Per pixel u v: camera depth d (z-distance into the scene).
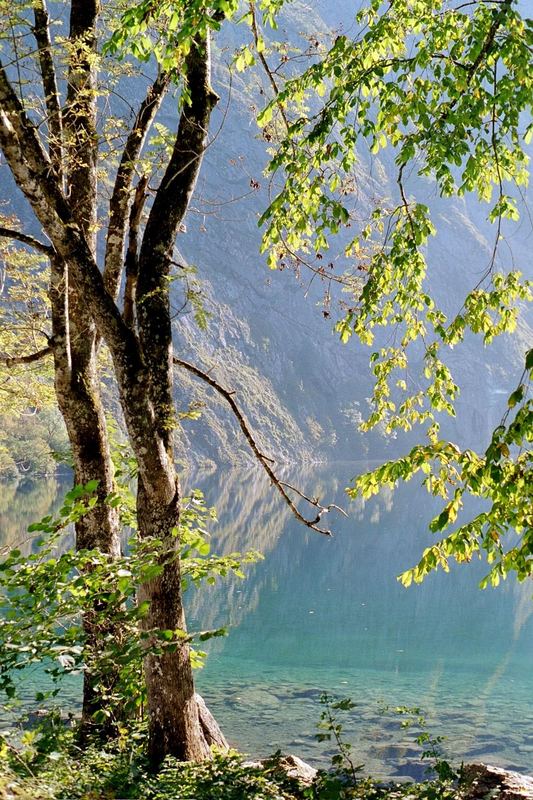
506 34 5.79
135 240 7.98
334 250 109.19
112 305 7.08
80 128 8.33
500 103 5.79
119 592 5.27
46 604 5.05
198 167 7.80
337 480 130.50
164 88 8.52
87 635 5.10
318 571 47.31
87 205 8.80
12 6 6.34
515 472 5.00
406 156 5.93
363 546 58.84
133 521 11.35
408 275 7.00
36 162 6.57
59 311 8.59
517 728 17.80
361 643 28.09
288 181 6.39
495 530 5.27
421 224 6.46
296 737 16.59
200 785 6.51
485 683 22.50
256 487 116.69
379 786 6.77
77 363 9.03
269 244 6.87
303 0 8.63
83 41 8.00
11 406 11.96
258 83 8.48
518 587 42.97
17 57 6.62
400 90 5.97
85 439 9.00
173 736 7.54
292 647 26.91
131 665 6.21
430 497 105.38
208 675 22.44
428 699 20.31
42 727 5.12
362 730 17.19
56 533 5.46
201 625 30.50
